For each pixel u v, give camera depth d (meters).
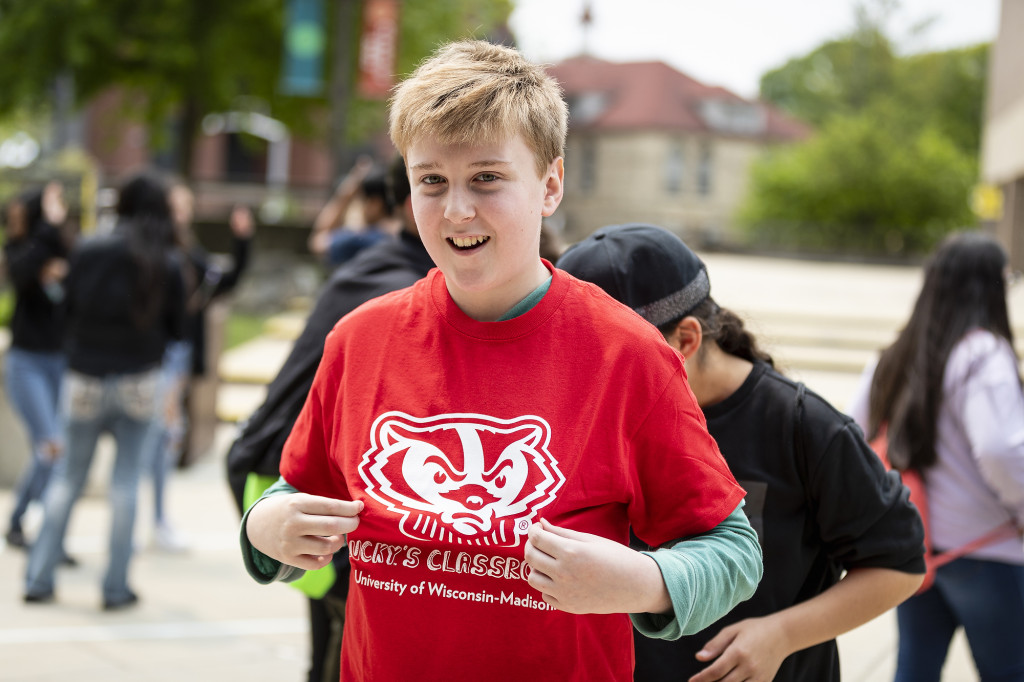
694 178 46.97
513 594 1.26
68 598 4.57
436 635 1.28
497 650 1.27
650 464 1.32
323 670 2.56
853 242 34.47
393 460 1.30
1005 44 24.78
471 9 21.16
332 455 1.41
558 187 1.38
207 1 19.05
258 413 2.29
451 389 1.31
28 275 5.05
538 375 1.30
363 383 1.36
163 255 4.27
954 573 2.64
